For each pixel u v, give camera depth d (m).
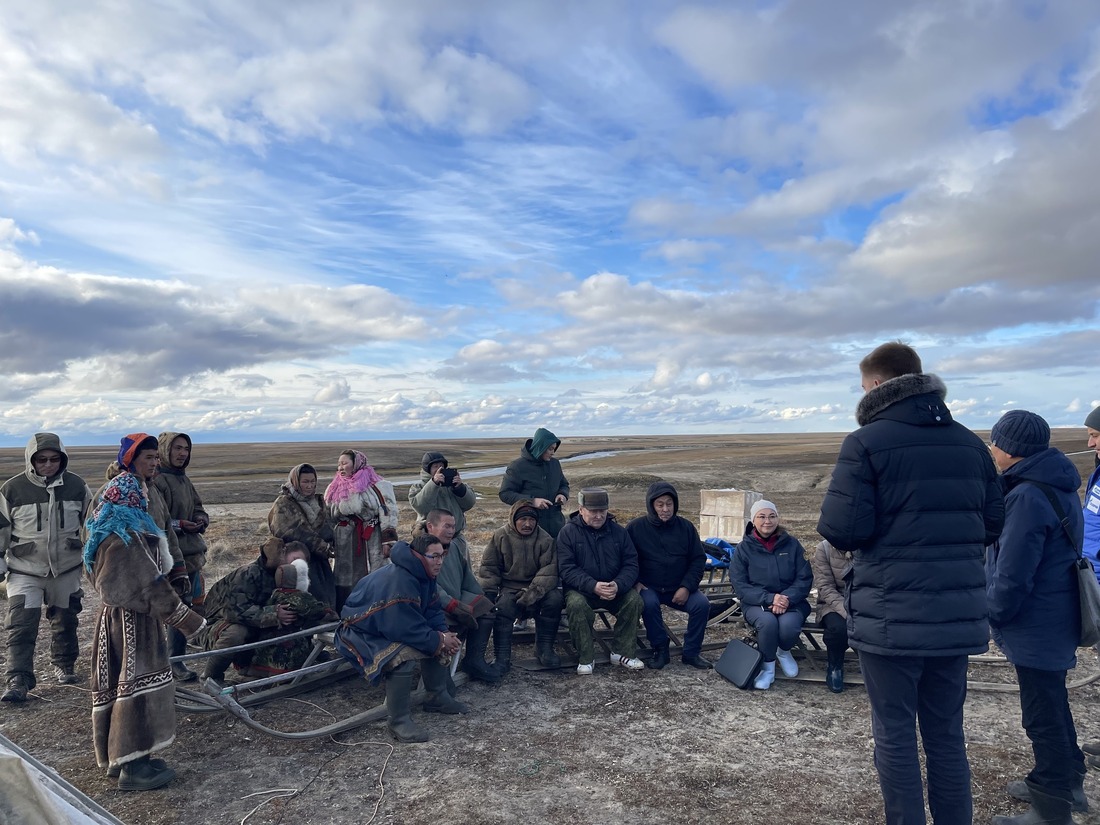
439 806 3.91
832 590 6.03
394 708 4.86
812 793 4.04
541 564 6.48
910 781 2.96
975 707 5.38
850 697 5.68
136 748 3.94
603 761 4.48
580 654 6.26
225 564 11.96
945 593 2.92
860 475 3.04
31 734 4.93
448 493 7.00
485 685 5.99
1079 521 3.56
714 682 6.05
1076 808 3.66
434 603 5.28
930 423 3.03
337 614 6.02
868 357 3.36
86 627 7.79
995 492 3.19
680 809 3.86
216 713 5.17
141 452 4.13
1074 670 6.28
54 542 5.72
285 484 6.32
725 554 7.96
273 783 4.21
